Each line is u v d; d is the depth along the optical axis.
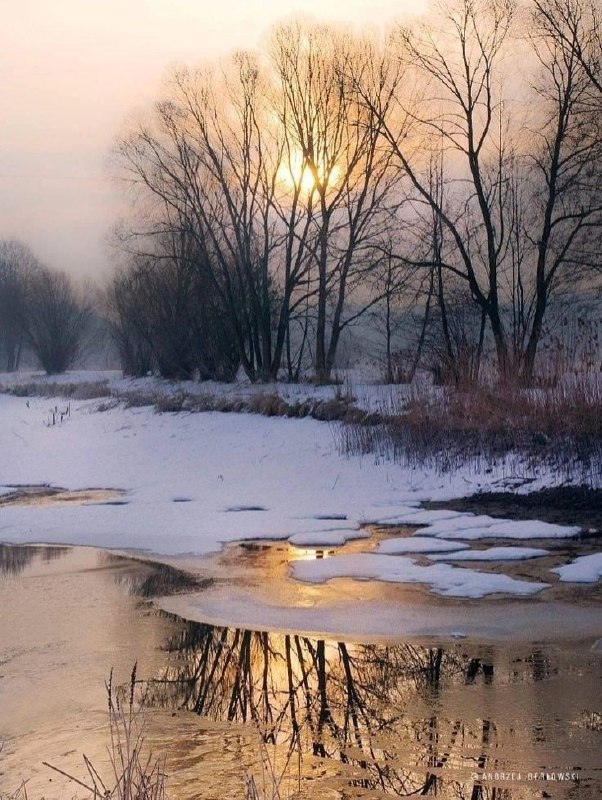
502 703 6.84
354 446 19.64
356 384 29.91
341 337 43.25
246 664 7.91
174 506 16.20
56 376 66.56
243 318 38.72
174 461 21.27
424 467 17.64
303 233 35.75
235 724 6.64
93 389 41.56
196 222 40.06
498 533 13.08
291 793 5.52
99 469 21.27
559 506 14.77
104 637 8.71
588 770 5.72
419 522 14.24
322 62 33.91
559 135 27.06
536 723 6.45
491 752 6.01
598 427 16.45
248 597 10.08
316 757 6.02
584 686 7.14
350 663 7.87
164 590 10.48
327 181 34.28
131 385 43.62
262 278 38.19
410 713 6.71
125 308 49.00
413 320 34.03
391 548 12.35
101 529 14.34
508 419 17.86
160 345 42.84
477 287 28.58
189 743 6.31
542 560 11.50
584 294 28.05
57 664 7.96
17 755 6.22
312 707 6.89
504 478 16.28
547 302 28.95
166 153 37.97
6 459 23.92
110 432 27.12
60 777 5.82
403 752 6.05
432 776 5.69
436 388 21.03
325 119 34.12
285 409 24.61
